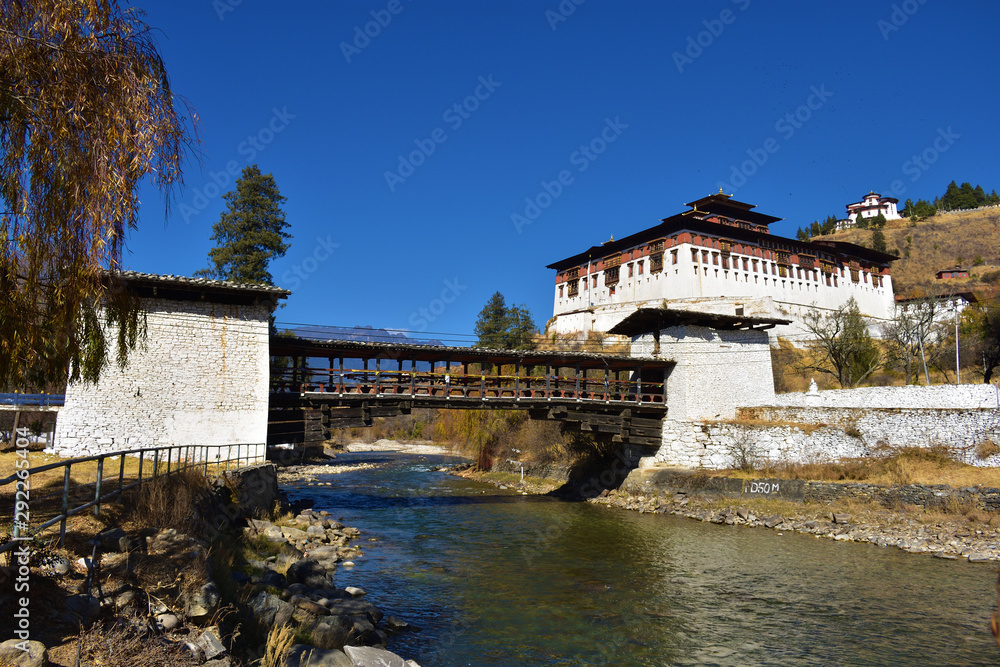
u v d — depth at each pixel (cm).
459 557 2098
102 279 915
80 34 858
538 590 1720
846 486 2828
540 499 3650
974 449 2797
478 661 1212
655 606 1590
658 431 3747
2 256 792
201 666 717
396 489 4025
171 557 998
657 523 2836
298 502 2766
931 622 1473
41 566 794
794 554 2183
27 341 818
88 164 826
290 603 1177
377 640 1198
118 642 687
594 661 1233
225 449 2362
